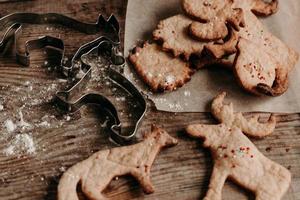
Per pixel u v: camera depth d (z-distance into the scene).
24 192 0.52
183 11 0.60
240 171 0.53
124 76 0.58
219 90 0.59
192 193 0.53
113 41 0.61
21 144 0.54
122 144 0.55
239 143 0.54
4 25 0.61
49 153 0.54
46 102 0.57
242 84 0.58
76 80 0.58
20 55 0.58
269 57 0.59
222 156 0.54
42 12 0.63
